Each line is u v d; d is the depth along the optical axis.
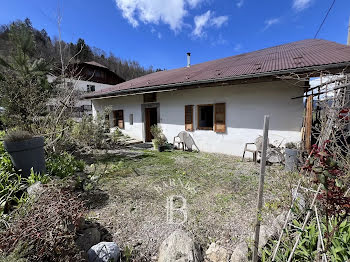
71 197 1.80
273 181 3.40
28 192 2.20
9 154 2.70
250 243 1.63
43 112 4.90
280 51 6.65
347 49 4.32
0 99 4.54
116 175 3.90
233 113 5.60
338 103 2.28
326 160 1.08
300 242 1.46
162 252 1.62
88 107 15.12
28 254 1.23
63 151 4.67
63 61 6.04
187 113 6.68
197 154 6.01
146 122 8.30
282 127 4.75
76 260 1.30
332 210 1.19
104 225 2.13
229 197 2.86
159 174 4.00
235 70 5.41
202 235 1.98
